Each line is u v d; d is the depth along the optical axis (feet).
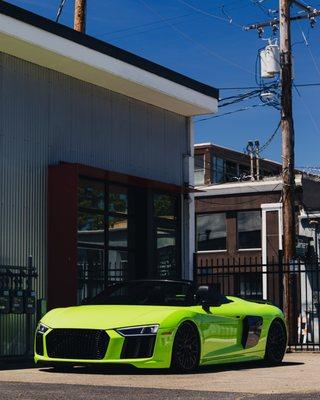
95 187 52.70
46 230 47.65
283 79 67.67
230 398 23.21
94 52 48.49
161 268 57.62
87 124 51.70
